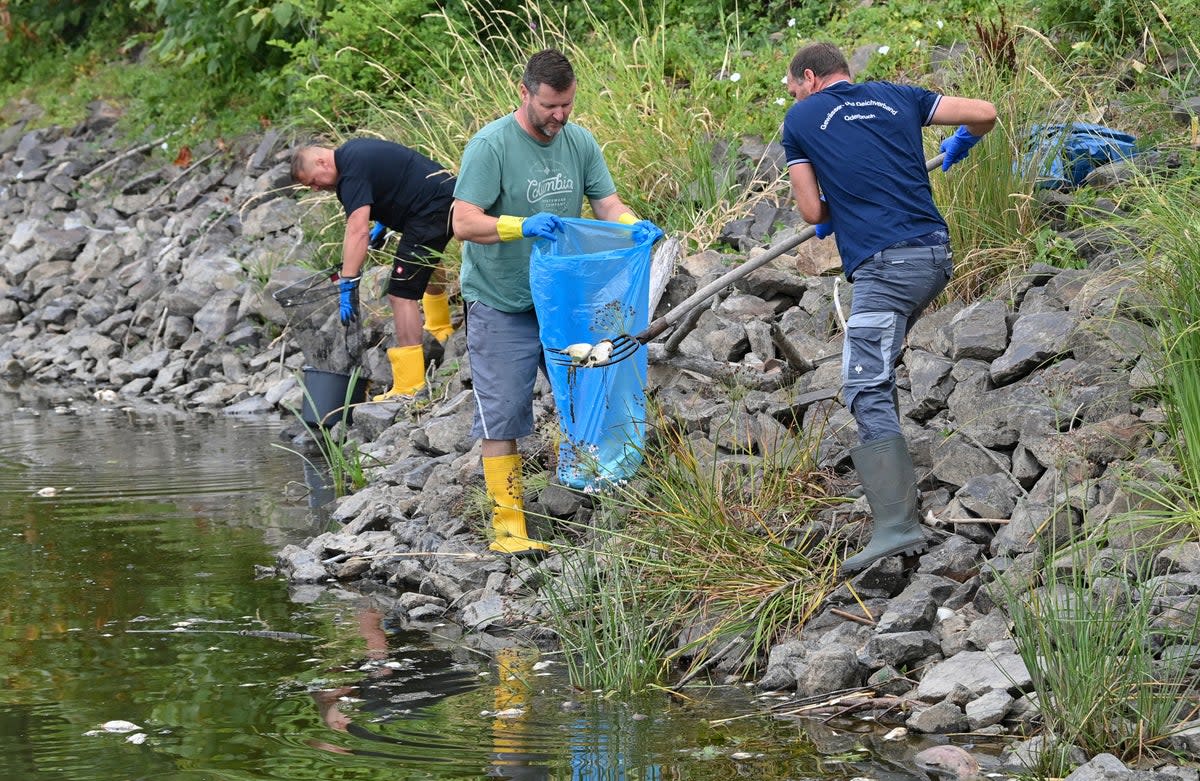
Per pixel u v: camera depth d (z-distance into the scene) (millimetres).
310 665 8008
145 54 27375
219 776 6320
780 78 16172
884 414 8008
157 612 9086
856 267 8102
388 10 20078
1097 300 9414
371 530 10797
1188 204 9172
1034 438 8500
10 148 26156
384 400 13820
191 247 20344
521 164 9344
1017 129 11477
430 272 13766
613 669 7621
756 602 8188
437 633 8688
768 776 6238
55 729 6965
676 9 19641
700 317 11188
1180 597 7062
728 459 9312
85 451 14531
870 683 7281
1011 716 6746
